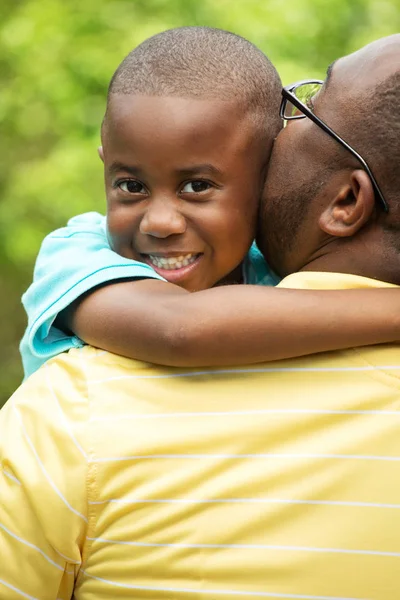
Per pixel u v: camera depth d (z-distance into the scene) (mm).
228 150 2082
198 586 1736
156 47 2131
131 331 1853
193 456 1767
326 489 1723
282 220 1987
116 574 1809
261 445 1755
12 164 8477
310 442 1748
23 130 8016
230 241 2125
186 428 1782
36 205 7879
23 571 1849
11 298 8945
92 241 2166
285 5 7434
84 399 1862
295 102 1982
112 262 1987
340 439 1740
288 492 1726
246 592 1715
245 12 7359
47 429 1860
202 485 1753
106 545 1810
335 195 1886
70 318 1984
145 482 1777
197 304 1806
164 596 1759
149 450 1778
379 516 1717
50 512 1812
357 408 1752
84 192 7562
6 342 9016
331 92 1904
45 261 2135
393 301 1791
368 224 1869
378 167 1819
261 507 1726
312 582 1707
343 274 1873
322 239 1930
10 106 7918
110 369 1887
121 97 2096
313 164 1913
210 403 1797
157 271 2145
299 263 2002
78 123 7723
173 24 7504
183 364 1809
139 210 2111
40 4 7863
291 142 1970
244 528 1725
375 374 1773
